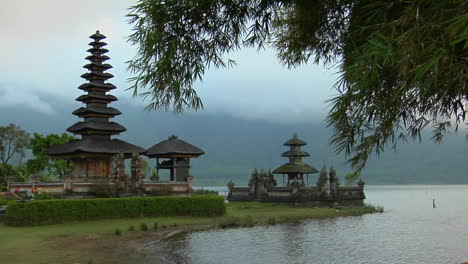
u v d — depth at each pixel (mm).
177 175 55969
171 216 44500
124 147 55312
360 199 71000
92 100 56688
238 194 73938
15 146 95438
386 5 7484
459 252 27234
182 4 10617
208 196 46812
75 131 56219
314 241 31625
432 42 6652
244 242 30797
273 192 67875
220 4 11219
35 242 28266
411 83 6949
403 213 62125
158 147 57281
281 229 38844
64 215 38094
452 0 6465
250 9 11555
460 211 67938
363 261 24266
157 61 10547
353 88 7414
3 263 21281
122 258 23938
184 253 26078
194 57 11688
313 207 63844
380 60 7457
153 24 10430
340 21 10625
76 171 54219
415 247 29188
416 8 6895
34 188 48812
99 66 57812
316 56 12492
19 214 35844
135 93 10594
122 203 41719
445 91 6945
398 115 8344
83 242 28828
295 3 10719
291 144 70875
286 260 24328
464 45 6145
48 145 85625
